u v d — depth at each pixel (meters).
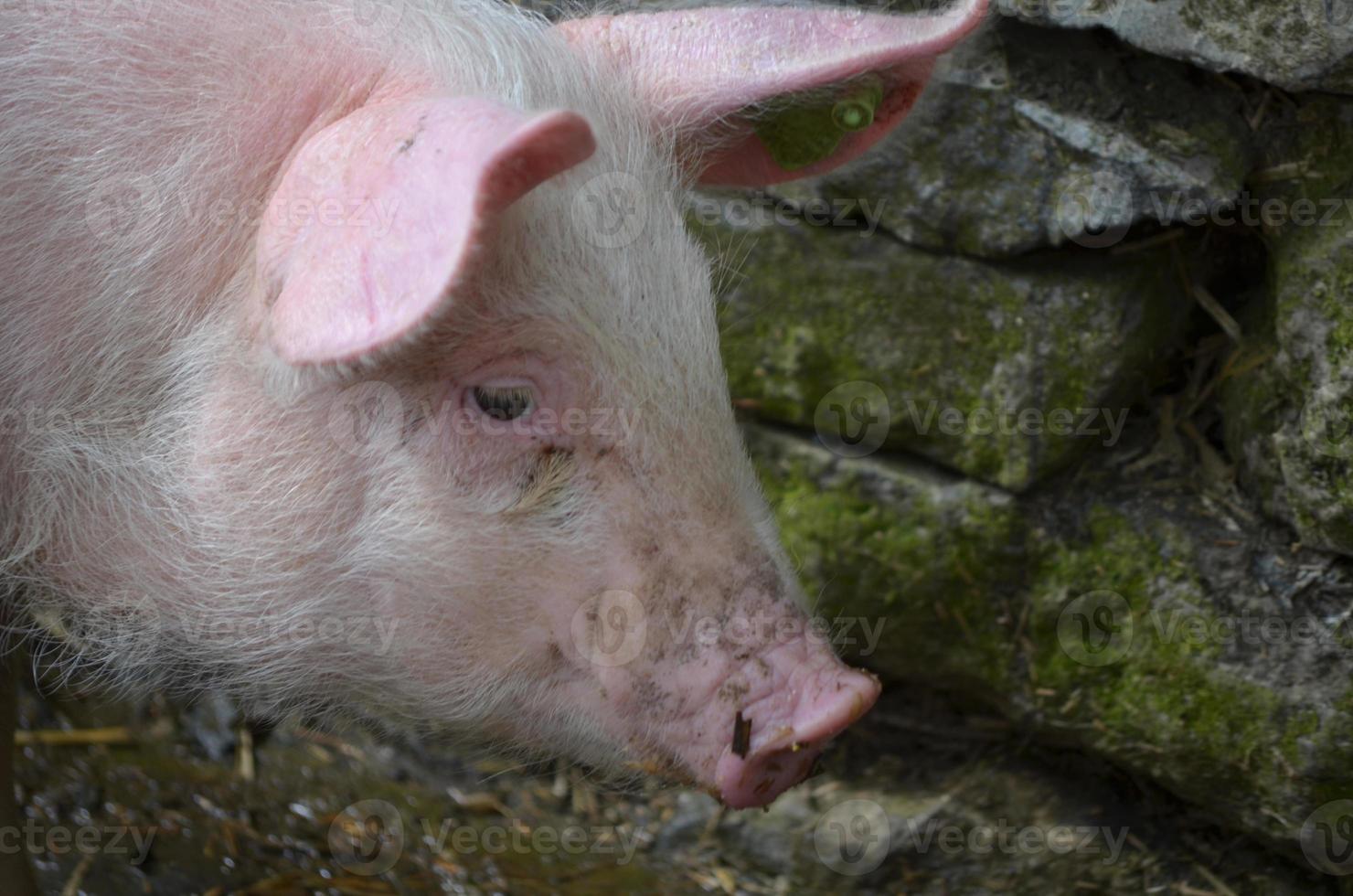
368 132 2.72
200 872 4.08
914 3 3.62
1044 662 3.97
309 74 3.08
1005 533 3.98
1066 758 4.18
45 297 3.11
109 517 3.21
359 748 4.54
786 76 3.13
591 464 2.99
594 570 3.01
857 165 3.90
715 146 3.41
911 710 4.38
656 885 4.14
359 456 3.02
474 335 2.91
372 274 2.48
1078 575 3.90
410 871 4.13
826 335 4.11
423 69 3.07
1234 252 3.86
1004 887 3.99
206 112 3.07
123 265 3.08
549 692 3.13
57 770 4.40
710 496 3.04
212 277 3.06
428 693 3.19
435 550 3.02
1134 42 3.50
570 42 3.30
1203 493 3.83
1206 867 3.91
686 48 3.26
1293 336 3.50
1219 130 3.55
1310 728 3.56
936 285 3.96
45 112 3.07
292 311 2.55
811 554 4.20
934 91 3.74
